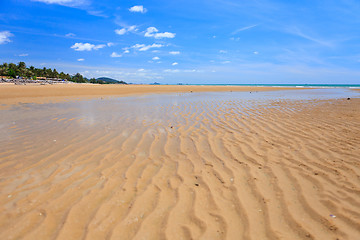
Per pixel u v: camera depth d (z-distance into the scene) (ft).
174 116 28.66
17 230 7.27
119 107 37.65
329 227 7.57
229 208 8.70
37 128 21.35
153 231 7.37
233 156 14.19
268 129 21.36
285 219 8.04
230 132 20.29
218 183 10.67
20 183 10.35
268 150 15.28
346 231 7.35
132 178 11.05
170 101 48.98
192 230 7.45
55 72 303.68
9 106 38.42
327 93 83.15
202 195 9.59
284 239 7.06
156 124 23.61
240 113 31.14
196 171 11.97
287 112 31.83
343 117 27.27
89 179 10.85
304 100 51.37
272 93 82.69
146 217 8.07
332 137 18.24
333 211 8.44
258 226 7.67
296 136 18.71
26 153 14.34
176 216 8.16
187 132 20.27
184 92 86.69
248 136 18.88
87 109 34.94
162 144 16.61
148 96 64.90
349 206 8.71
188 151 15.12
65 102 45.93
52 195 9.37
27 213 8.14
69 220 7.80
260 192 9.85
